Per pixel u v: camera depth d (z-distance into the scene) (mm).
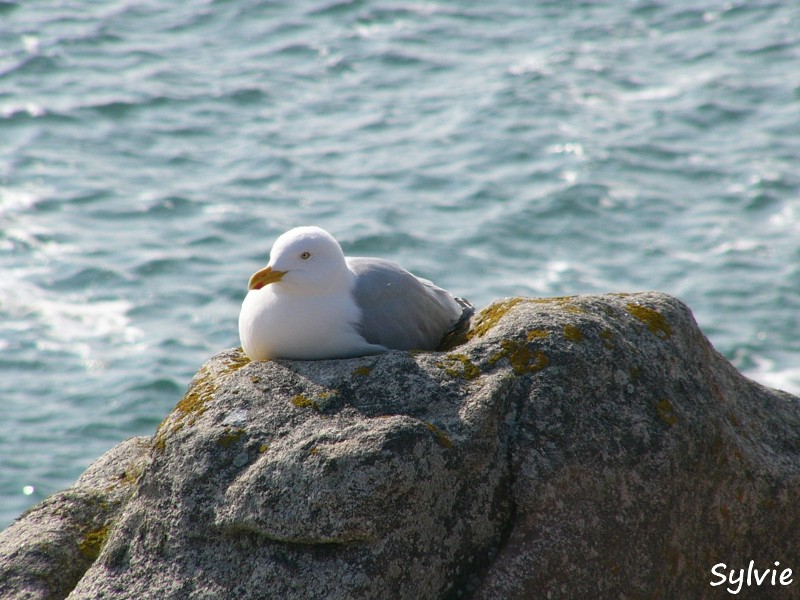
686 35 27953
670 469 6352
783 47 26797
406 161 21828
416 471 5883
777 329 16984
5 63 25922
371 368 6422
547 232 19547
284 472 5898
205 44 27719
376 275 7312
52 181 20750
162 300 17406
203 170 21453
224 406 6352
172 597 5984
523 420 6270
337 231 19266
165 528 6156
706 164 21688
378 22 28906
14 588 6586
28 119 23250
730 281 18109
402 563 5879
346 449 5863
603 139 22531
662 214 20078
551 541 6070
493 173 21375
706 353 7027
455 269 18391
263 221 19578
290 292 6980
